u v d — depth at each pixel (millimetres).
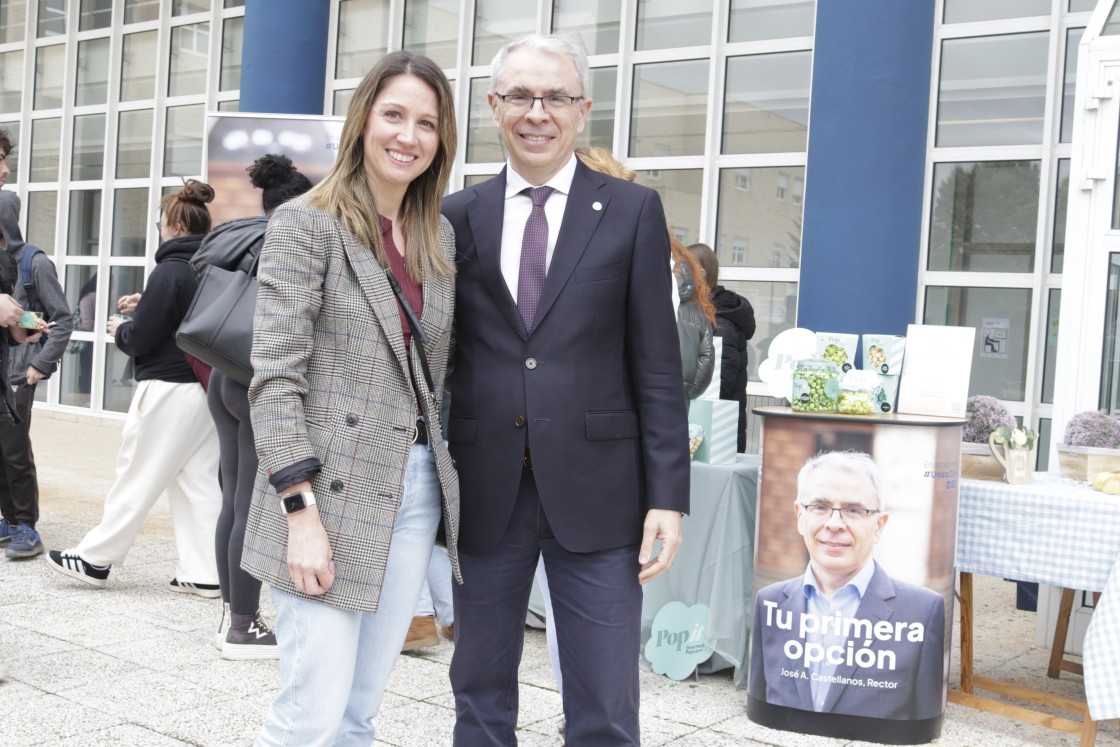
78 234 11312
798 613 3393
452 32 8352
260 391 1982
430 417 2168
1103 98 4168
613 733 2303
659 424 2309
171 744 3035
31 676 3582
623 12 7418
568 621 2344
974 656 4438
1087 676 3164
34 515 5461
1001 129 6059
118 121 10961
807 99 6758
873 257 5449
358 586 2023
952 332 3627
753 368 6930
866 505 3330
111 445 9555
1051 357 5887
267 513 2041
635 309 2316
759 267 6926
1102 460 3699
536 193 2359
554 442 2258
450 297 2258
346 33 9016
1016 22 5988
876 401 3576
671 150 7305
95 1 11133
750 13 6984
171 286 4379
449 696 3576
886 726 3303
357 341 2057
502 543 2342
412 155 2135
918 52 5461
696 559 3943
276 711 2064
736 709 3607
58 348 5277
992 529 3539
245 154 6066
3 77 12031
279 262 2025
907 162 5461
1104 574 3334
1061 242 5855
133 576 5094
